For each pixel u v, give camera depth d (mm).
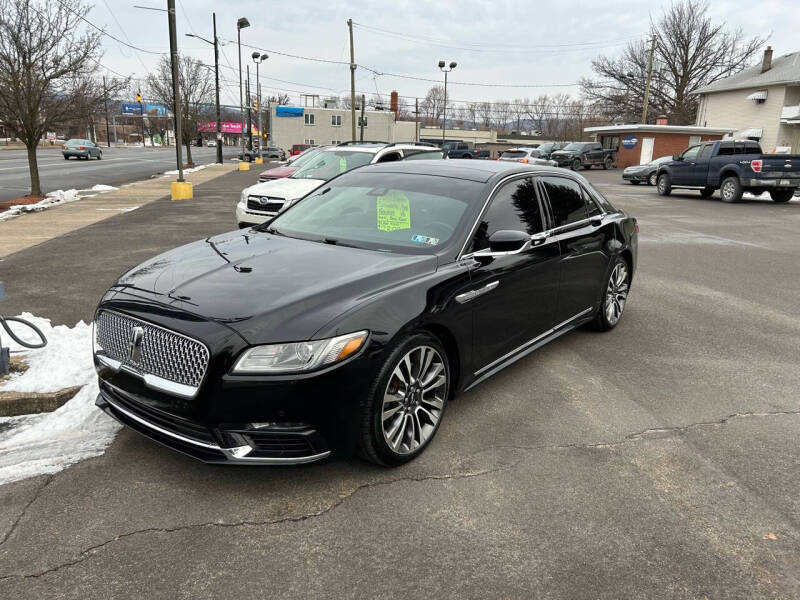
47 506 2814
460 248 3678
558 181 4906
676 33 55812
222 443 2766
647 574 2494
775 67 40750
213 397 2725
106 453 3277
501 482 3129
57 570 2412
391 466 3217
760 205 19266
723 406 4160
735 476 3260
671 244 11602
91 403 3715
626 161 42281
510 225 4105
